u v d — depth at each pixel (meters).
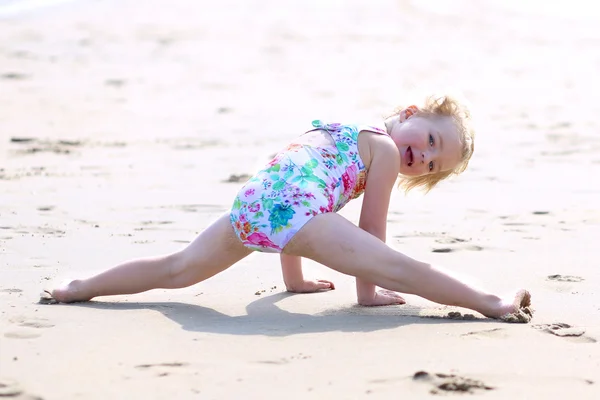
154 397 7.37
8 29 48.84
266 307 10.39
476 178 19.70
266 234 10.31
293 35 48.28
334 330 9.34
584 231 14.69
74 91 32.91
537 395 7.55
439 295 9.97
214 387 7.59
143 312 9.97
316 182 10.43
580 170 20.59
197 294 10.98
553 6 62.06
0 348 8.50
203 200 17.31
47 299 10.37
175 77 36.56
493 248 13.53
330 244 10.12
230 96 32.59
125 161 21.59
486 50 44.69
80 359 8.23
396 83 35.41
